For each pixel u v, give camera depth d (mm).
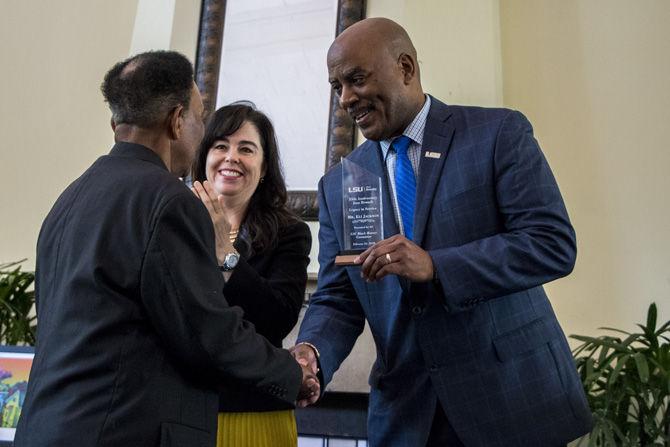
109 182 1044
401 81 1347
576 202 2734
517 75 2953
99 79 3447
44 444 889
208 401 1010
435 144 1352
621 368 2018
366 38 1325
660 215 2613
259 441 1446
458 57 2795
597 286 2615
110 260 958
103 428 887
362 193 1323
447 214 1288
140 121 1124
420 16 2895
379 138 1375
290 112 3020
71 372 917
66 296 962
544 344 1279
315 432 2486
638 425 2098
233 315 1016
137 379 926
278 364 1072
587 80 2863
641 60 2812
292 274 1650
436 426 1266
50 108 3477
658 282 2549
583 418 1252
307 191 2863
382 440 1317
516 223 1246
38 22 3633
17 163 3426
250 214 1725
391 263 1146
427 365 1260
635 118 2754
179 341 947
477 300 1179
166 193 996
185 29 3234
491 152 1290
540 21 3002
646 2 2873
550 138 2844
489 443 1202
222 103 3080
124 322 938
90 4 3594
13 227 3312
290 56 3113
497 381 1226
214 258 1035
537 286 1296
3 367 1874
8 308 2588
